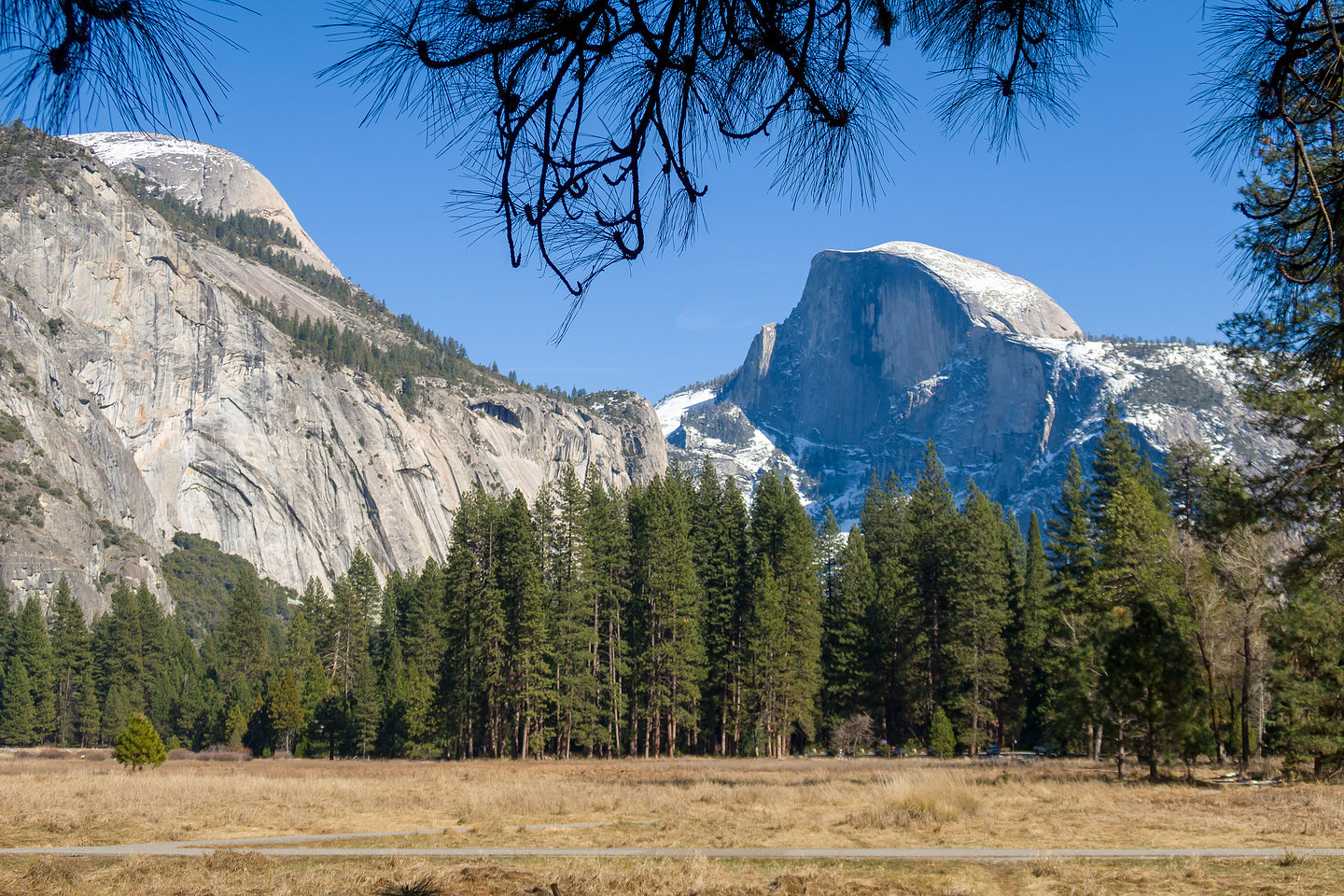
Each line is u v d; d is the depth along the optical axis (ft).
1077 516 185.26
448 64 9.30
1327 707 88.28
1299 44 11.82
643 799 77.97
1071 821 59.57
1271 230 13.71
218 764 183.01
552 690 204.03
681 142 11.15
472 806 70.90
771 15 10.75
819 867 41.91
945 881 39.04
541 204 10.40
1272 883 37.32
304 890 36.83
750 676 204.85
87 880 39.42
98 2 7.31
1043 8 10.81
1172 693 91.04
